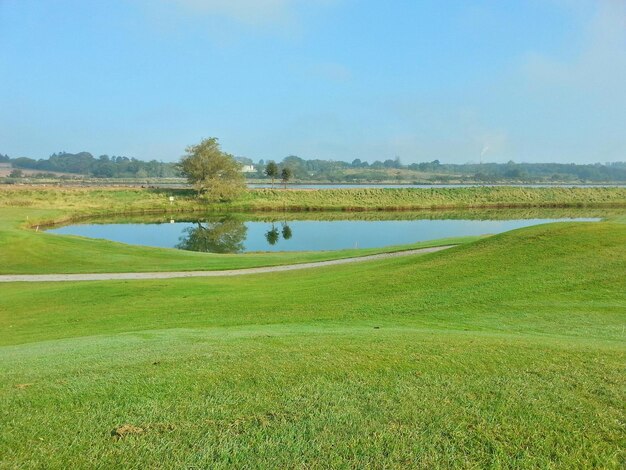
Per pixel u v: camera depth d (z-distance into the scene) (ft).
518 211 301.43
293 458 16.90
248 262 110.42
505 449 17.38
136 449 17.53
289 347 30.99
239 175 326.65
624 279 54.65
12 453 17.31
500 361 26.89
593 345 32.78
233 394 22.30
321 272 86.43
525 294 53.93
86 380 24.62
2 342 46.21
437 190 355.36
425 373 24.82
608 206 327.88
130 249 126.52
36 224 206.49
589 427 18.92
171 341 36.27
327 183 623.36
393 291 62.08
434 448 17.48
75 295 71.10
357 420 19.56
